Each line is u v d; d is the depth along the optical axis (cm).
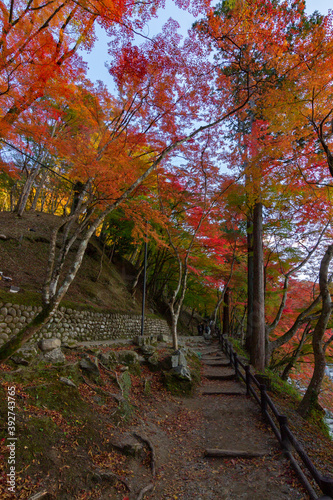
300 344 1317
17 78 533
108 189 648
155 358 916
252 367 1152
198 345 1764
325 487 320
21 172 1616
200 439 553
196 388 852
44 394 450
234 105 892
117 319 1431
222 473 433
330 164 688
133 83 657
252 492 379
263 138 1055
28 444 341
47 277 420
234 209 1376
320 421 762
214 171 1158
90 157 627
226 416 654
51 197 2597
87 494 335
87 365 621
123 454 433
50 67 546
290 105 741
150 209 888
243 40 653
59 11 563
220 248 1631
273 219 1348
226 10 682
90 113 688
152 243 1655
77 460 370
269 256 1430
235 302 2209
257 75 767
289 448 468
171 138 884
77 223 1909
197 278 2011
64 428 408
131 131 750
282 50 668
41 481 312
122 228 1727
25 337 354
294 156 863
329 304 787
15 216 1703
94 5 465
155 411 650
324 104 723
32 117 606
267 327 1307
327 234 1229
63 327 999
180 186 1186
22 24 531
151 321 1908
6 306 761
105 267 1897
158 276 2544
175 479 421
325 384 1884
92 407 502
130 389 689
